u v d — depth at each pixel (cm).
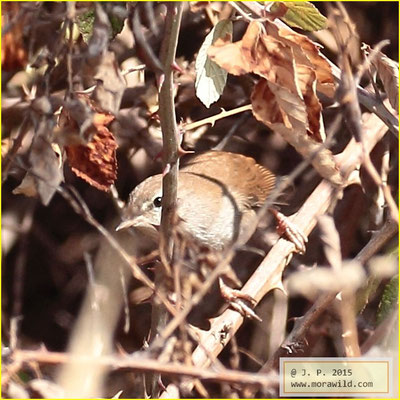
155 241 1059
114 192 1120
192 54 1117
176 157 732
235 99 1168
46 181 747
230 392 818
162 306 771
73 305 1250
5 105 1009
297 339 805
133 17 743
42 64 814
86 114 724
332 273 738
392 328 766
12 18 772
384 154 1056
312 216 955
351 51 904
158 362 623
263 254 1049
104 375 789
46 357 614
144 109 1125
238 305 865
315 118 740
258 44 705
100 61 738
